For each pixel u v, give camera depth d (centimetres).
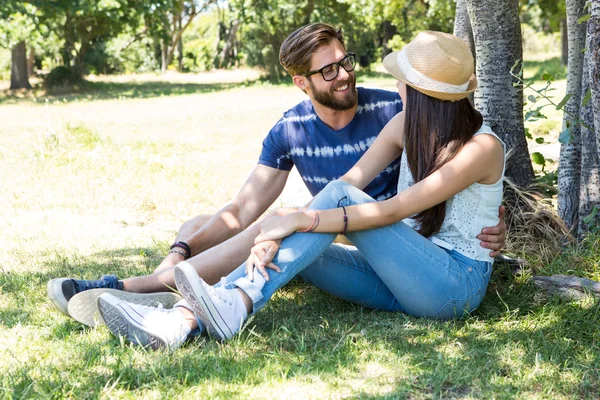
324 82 332
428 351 288
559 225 439
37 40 2738
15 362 277
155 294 316
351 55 336
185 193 741
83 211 654
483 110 466
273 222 296
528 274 379
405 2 2716
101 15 2994
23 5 2588
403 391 249
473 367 273
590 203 424
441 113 304
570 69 452
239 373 264
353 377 264
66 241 526
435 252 309
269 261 293
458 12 550
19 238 532
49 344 299
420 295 311
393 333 309
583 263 392
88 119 1719
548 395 250
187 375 257
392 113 350
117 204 688
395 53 318
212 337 296
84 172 837
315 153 361
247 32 3102
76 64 3183
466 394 252
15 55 3094
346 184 306
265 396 248
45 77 3203
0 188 749
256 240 297
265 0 2912
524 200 445
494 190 314
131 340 289
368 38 3488
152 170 857
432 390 254
